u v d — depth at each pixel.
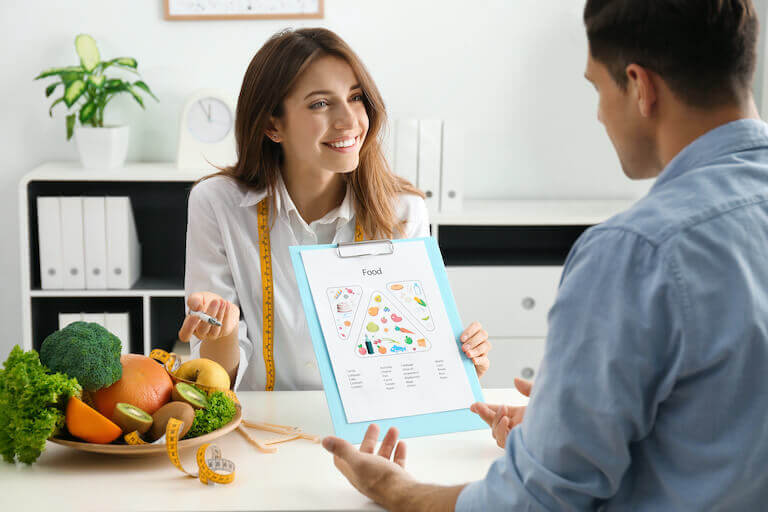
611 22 0.85
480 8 3.17
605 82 0.89
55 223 2.86
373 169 1.69
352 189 1.71
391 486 1.03
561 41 3.21
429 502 0.98
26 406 1.13
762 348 0.78
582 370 0.82
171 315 3.22
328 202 1.73
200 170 2.89
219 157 2.93
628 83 0.86
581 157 3.30
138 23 3.08
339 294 1.37
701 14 0.80
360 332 1.34
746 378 0.79
